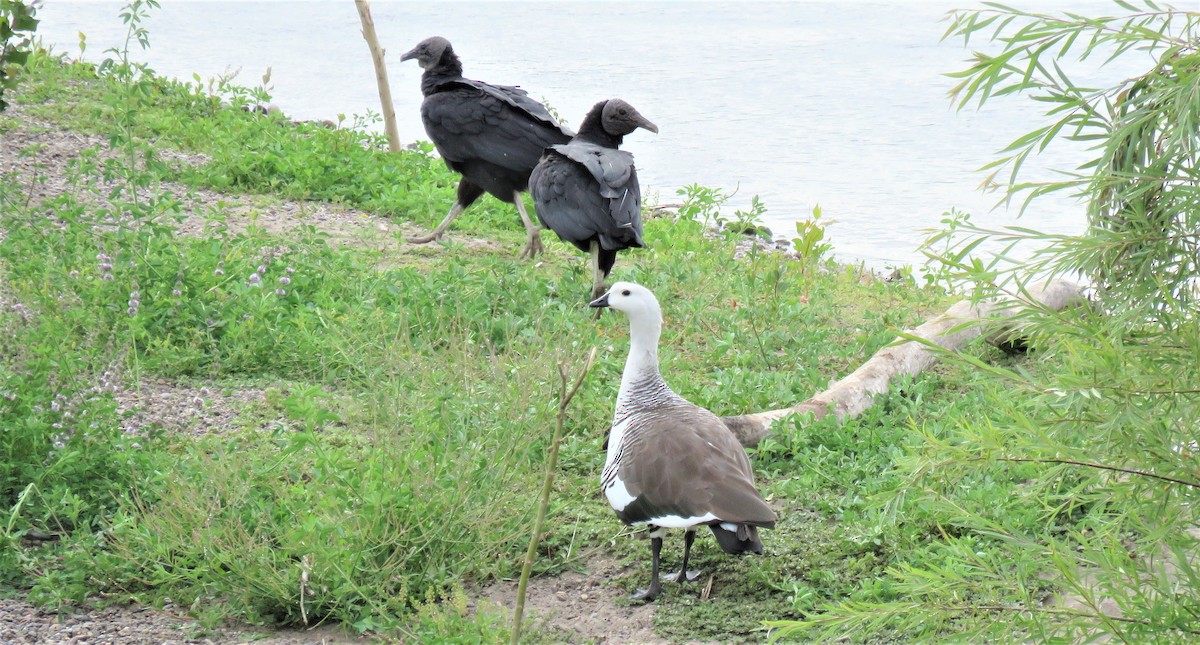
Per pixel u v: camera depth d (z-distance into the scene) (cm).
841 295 1282
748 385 925
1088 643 433
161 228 1030
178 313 968
